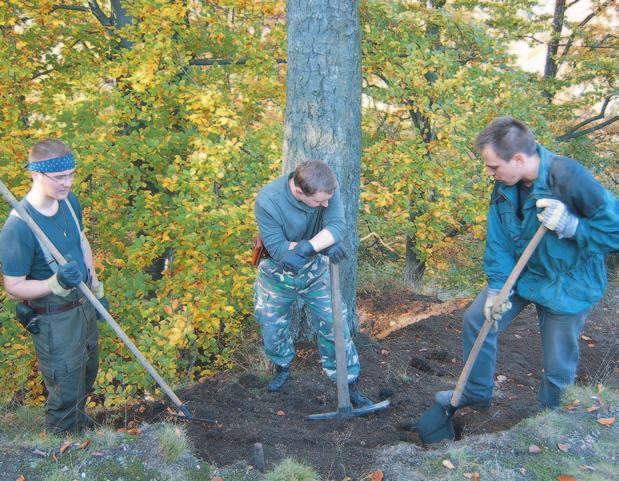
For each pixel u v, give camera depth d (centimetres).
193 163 587
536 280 313
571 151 1409
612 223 271
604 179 1391
